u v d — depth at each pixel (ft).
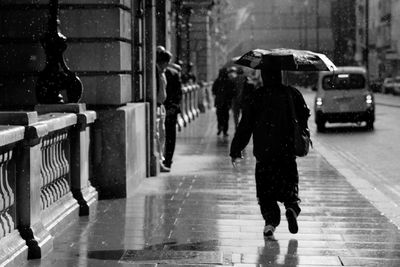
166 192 43.24
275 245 28.63
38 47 41.22
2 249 23.43
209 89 169.27
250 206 38.17
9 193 24.72
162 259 26.08
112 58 41.01
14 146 25.02
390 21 312.91
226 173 52.90
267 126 29.53
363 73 103.76
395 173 56.13
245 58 31.65
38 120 28.78
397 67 303.48
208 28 165.17
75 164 35.24
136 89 48.93
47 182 30.25
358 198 41.16
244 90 84.53
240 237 30.17
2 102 41.47
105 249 27.66
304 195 42.32
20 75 41.34
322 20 447.83
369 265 25.38
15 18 41.19
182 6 114.42
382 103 191.93
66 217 32.24
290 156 29.60
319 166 58.03
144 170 49.24
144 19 49.98
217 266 25.14
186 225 32.73
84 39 41.01
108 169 40.73
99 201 39.60
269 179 29.78
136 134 44.96
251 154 67.00
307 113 29.96
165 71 54.29
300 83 404.16
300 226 32.63
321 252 27.40
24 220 26.04
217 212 36.29
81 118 34.78
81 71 41.14
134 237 29.99
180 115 106.83
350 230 31.73
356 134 95.81
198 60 162.81
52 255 26.55
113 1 40.75
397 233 31.12
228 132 96.02
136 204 38.65
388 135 93.25
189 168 55.98
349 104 102.37
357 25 390.21
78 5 40.83
